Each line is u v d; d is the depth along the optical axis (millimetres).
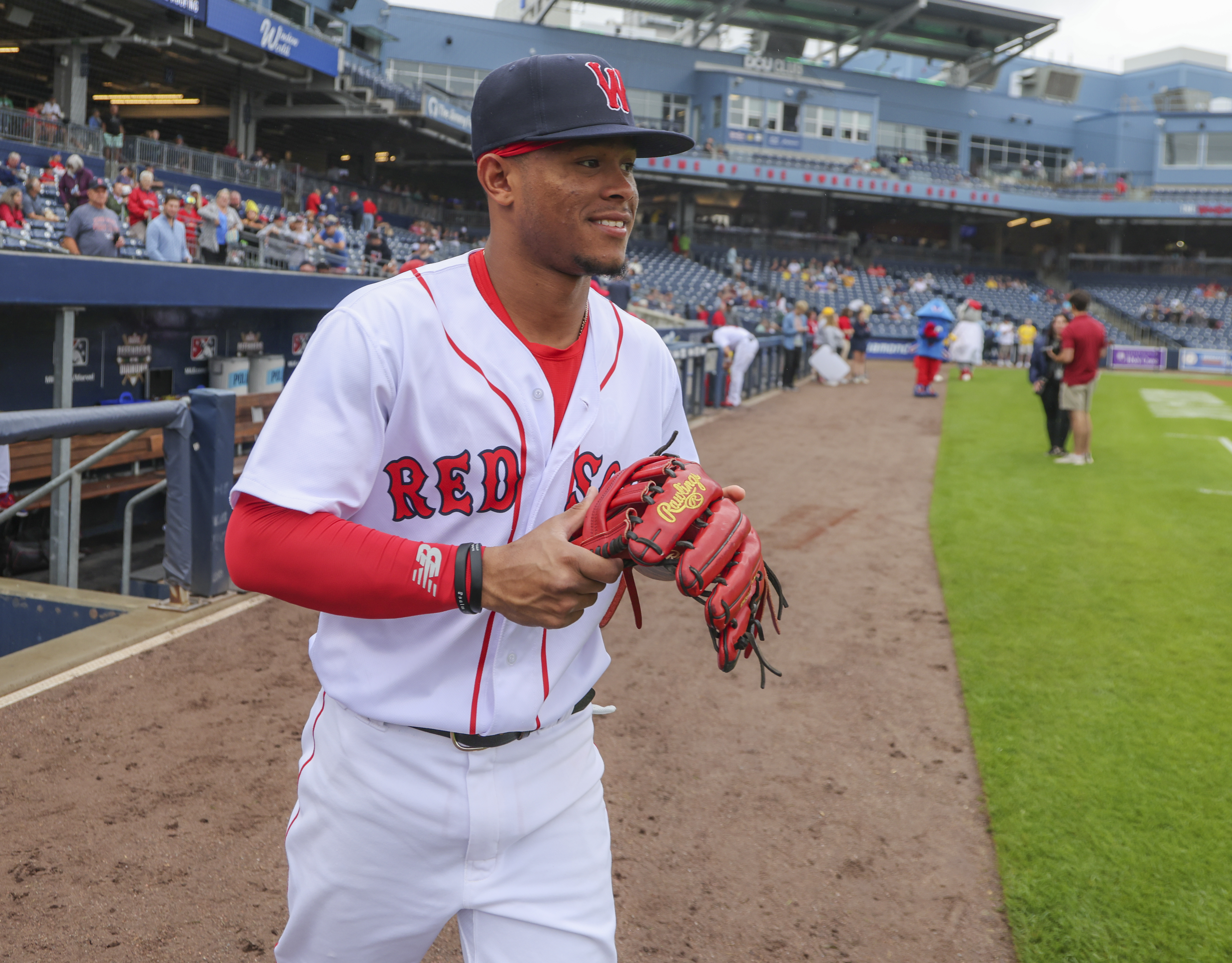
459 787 1312
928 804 3299
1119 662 4617
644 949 2492
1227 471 10023
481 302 1277
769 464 10320
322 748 1382
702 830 3092
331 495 1167
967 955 2498
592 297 1432
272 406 10641
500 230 1251
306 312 11828
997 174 45594
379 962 1423
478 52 36750
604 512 1183
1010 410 15492
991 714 4012
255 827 2932
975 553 6762
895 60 55156
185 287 8844
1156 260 44719
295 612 4926
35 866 2686
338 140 28719
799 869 2887
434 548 1144
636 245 37844
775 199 43750
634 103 40094
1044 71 48406
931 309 17062
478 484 1282
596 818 1460
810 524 7676
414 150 30484
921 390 17375
